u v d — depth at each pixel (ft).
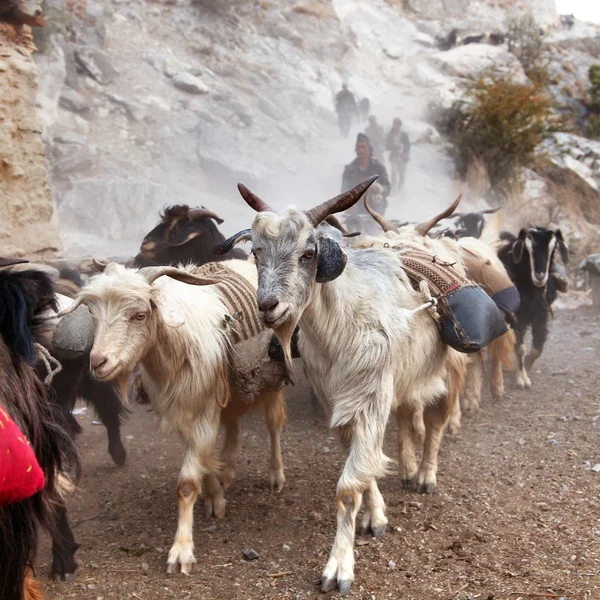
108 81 69.46
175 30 87.71
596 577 13.58
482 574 13.92
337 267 13.12
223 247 14.48
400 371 15.56
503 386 28.19
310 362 15.03
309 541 15.66
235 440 18.47
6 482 8.07
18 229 30.81
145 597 13.53
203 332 15.12
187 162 65.26
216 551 15.33
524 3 159.33
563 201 83.71
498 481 18.63
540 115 79.20
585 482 18.35
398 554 14.88
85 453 21.56
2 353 9.51
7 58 31.22
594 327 39.99
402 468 18.30
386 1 136.46
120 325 13.85
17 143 31.27
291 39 100.78
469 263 21.59
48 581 14.10
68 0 72.33
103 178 53.93
